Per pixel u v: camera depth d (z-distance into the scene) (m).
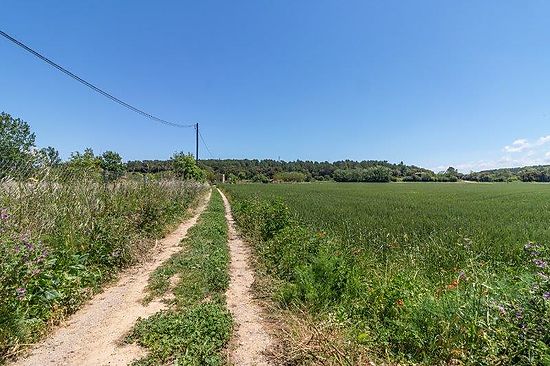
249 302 7.02
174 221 16.78
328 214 19.72
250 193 42.75
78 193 10.46
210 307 6.23
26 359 4.63
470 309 4.75
